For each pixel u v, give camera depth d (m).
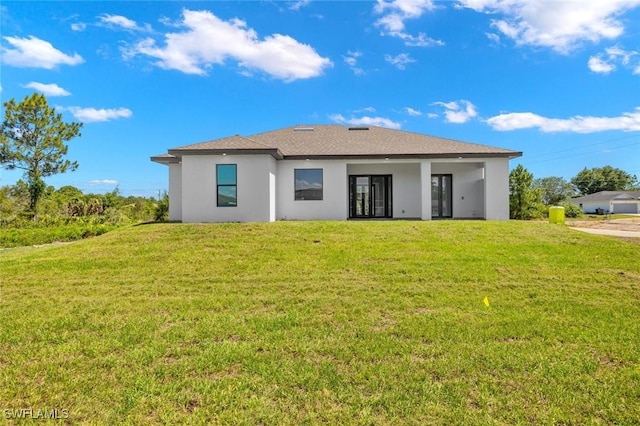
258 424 2.74
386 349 4.05
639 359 3.76
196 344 4.21
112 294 6.41
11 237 14.65
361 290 6.50
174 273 7.84
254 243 10.23
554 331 4.55
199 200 15.43
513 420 2.78
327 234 11.23
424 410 2.91
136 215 28.86
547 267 7.86
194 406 2.98
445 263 8.24
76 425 2.72
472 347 4.09
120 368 3.61
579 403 2.99
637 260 8.43
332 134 21.00
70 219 22.91
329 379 3.39
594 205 62.88
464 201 18.83
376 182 19.25
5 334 4.48
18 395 3.12
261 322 4.93
